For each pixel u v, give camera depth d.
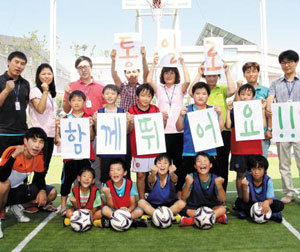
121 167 3.71
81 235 3.36
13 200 3.63
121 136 3.93
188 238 3.22
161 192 3.82
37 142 3.40
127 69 4.62
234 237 3.23
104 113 3.99
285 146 4.61
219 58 4.41
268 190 3.77
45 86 4.09
